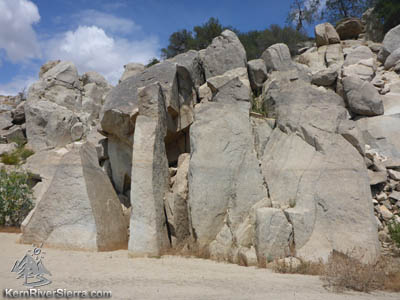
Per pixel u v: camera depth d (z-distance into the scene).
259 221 7.72
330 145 8.79
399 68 12.81
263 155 9.77
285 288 5.59
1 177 12.21
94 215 8.88
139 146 8.98
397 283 5.97
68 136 17.80
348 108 11.30
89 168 9.70
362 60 12.22
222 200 8.88
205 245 8.48
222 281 5.99
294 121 9.57
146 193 8.64
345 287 5.77
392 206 9.16
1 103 25.80
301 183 8.51
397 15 16.58
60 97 19.19
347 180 8.23
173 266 7.19
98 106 20.75
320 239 7.70
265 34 21.58
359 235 7.55
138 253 8.17
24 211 12.17
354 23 16.89
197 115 9.77
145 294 5.09
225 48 12.38
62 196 9.18
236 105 10.29
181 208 9.22
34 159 14.88
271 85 11.50
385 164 9.87
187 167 9.99
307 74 12.19
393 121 10.55
